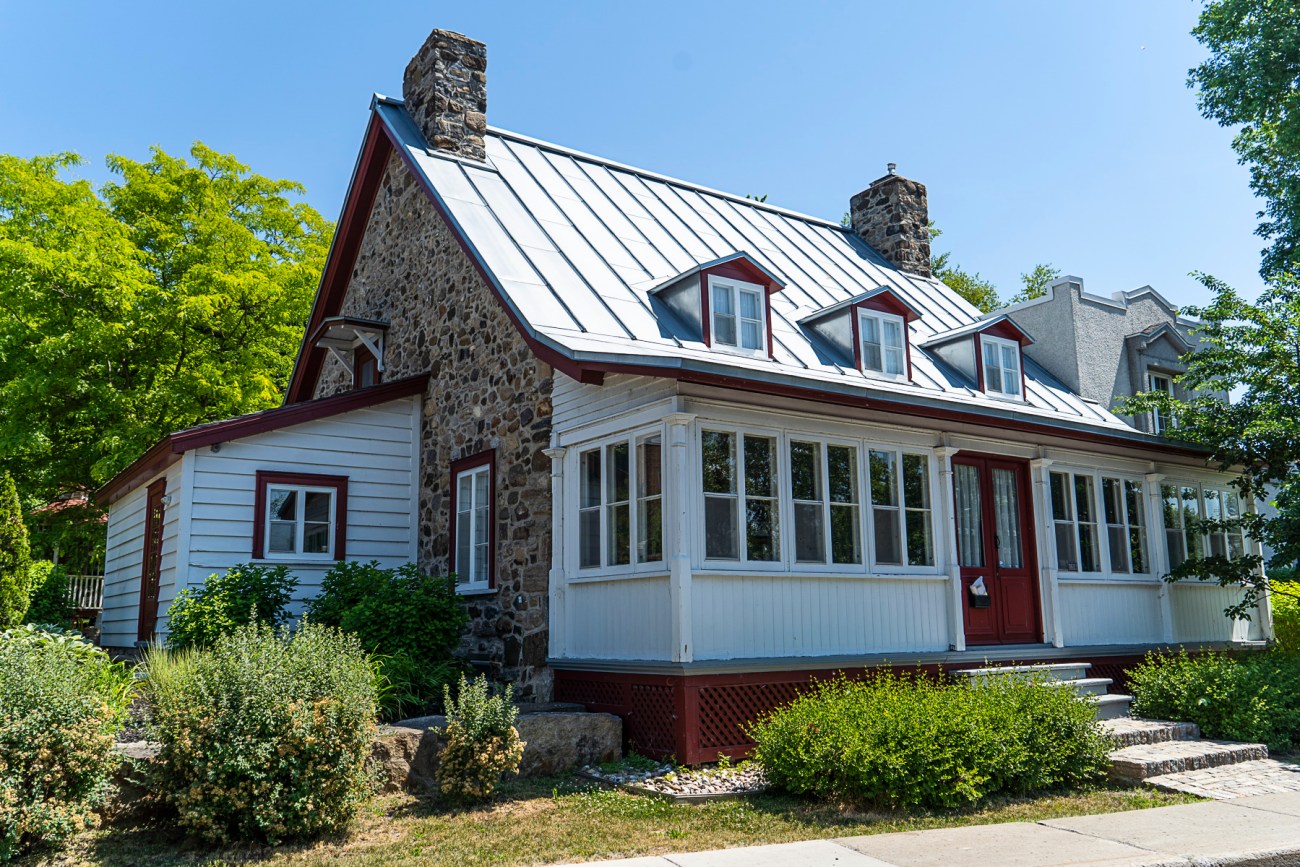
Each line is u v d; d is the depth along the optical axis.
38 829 5.83
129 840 6.44
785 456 9.73
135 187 20.06
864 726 7.62
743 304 10.64
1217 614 14.25
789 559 9.54
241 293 19.12
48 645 7.18
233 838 6.48
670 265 12.31
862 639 10.01
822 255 15.80
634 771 8.53
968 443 11.41
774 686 9.27
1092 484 12.99
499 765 7.55
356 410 12.73
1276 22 17.86
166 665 8.06
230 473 11.73
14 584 12.91
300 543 12.12
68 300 18.12
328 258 16.16
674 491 8.86
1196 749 9.20
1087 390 14.55
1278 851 6.16
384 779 7.60
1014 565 11.98
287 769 6.46
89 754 6.15
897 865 5.82
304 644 7.12
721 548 9.09
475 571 11.72
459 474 12.21
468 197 12.39
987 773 7.75
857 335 11.38
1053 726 8.41
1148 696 10.52
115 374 18.97
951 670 10.64
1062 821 7.00
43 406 18.39
